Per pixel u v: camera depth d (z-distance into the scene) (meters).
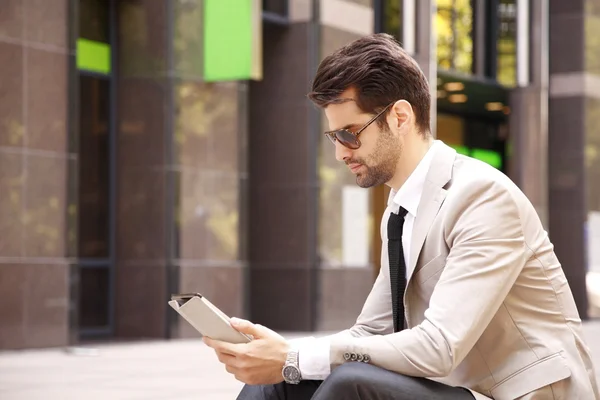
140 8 17.41
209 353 14.24
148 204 17.28
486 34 25.77
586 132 27.08
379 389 3.08
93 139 17.42
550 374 3.20
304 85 19.25
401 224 3.43
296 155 19.33
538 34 26.11
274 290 19.42
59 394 9.30
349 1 19.92
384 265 3.71
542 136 26.31
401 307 3.42
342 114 3.30
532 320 3.27
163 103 17.19
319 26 19.28
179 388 9.82
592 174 27.20
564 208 27.14
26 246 14.71
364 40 3.32
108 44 17.56
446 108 27.47
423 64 21.75
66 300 15.18
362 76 3.26
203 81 17.47
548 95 27.27
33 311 14.73
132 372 11.44
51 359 13.17
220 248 17.73
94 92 17.41
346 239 19.62
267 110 19.53
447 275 3.20
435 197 3.31
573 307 3.35
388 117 3.29
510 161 26.58
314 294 19.12
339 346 3.17
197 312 3.12
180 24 17.27
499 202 3.22
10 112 14.62
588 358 3.35
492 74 25.84
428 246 3.31
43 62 15.03
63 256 15.19
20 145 14.71
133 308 17.34
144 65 17.34
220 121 17.72
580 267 26.98
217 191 17.69
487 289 3.15
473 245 3.19
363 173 3.37
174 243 17.12
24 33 14.80
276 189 19.45
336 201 19.50
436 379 3.42
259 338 3.20
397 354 3.13
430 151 3.37
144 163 17.31
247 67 17.16
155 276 17.19
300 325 19.17
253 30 17.12
